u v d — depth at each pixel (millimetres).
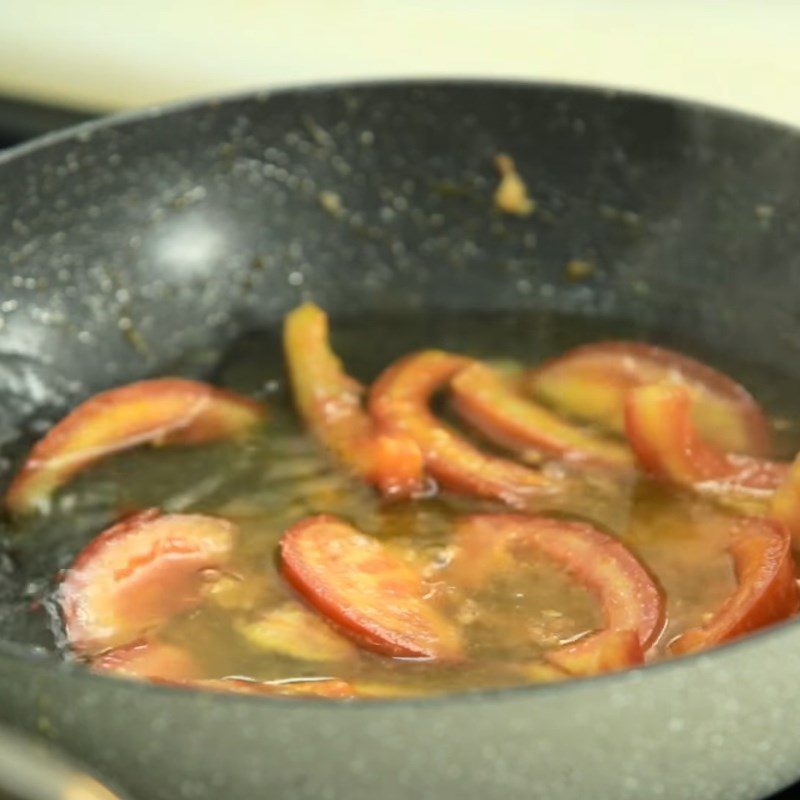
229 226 1081
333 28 1218
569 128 1071
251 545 977
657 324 1073
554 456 1013
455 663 926
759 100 1153
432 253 1093
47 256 1054
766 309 1055
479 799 854
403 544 973
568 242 1085
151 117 1061
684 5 1212
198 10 1233
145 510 994
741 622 925
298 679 924
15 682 853
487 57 1191
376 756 842
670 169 1064
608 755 852
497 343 1072
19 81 1205
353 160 1084
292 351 1055
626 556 953
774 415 1030
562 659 919
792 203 1043
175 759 850
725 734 860
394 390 1038
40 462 1014
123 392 1034
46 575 974
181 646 938
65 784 831
